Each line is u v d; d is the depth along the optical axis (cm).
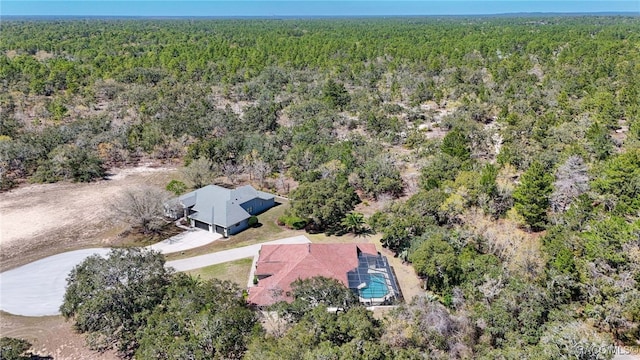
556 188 4962
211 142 7019
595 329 3169
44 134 7388
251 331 2900
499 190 5003
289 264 4025
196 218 5234
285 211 5456
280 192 6309
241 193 5597
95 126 7881
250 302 3594
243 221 5288
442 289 3825
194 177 6312
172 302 3052
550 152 5981
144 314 3130
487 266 3625
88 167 6744
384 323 2970
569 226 4203
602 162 5481
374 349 2473
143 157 7750
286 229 5234
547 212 4841
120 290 3177
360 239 4947
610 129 7412
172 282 3394
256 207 5675
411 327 2911
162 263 3550
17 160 6825
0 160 6644
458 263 3734
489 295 3272
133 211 5059
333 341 2656
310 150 6612
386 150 7069
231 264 4484
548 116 7706
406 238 4519
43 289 4106
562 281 3284
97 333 3209
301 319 2867
